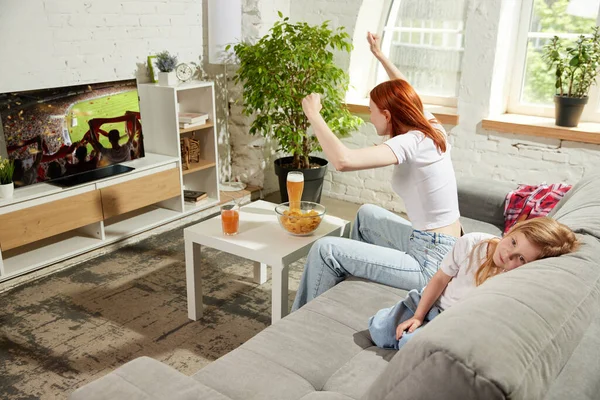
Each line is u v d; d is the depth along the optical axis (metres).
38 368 2.37
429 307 1.85
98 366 2.39
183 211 4.04
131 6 3.78
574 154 3.58
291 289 3.12
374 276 2.25
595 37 3.45
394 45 4.50
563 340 1.10
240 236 2.54
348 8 4.25
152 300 2.97
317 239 2.52
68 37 3.46
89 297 2.98
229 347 2.56
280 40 3.89
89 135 3.43
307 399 1.47
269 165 4.74
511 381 0.95
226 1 4.09
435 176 2.16
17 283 3.09
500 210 2.94
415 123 2.15
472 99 3.88
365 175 4.53
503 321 1.05
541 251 1.49
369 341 1.91
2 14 3.11
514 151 3.80
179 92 4.25
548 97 3.92
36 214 3.08
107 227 3.72
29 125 3.11
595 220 1.78
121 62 3.80
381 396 1.14
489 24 3.67
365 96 4.70
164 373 1.41
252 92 4.17
